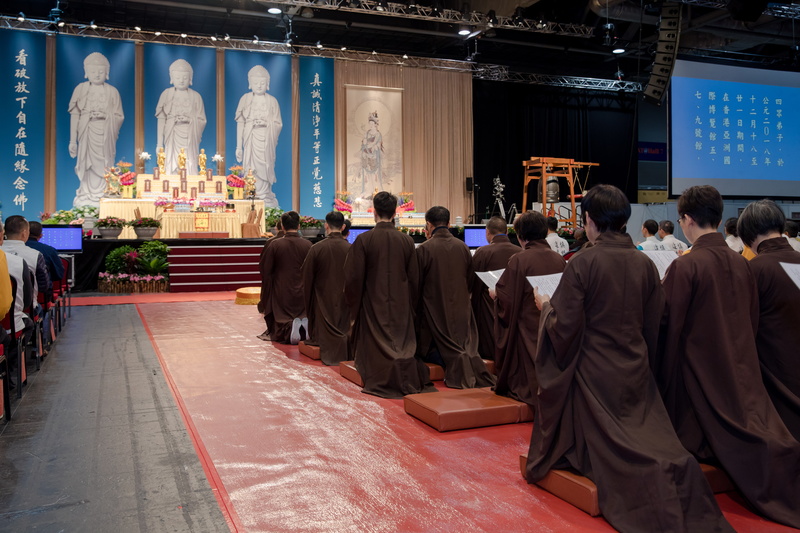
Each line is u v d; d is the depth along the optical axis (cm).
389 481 309
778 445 264
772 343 302
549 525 259
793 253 306
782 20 1794
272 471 323
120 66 1822
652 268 281
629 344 271
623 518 251
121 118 1823
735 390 276
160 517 271
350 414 427
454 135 2198
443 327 497
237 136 1922
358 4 1602
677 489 244
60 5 1788
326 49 2027
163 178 1742
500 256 488
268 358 627
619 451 258
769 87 1340
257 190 1941
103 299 1202
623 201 281
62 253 1159
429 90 2159
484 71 2138
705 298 283
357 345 504
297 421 411
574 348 278
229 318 938
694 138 1291
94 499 290
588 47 2105
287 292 719
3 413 410
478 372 482
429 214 513
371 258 489
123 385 515
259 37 2133
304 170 1997
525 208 1897
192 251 1409
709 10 1739
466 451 351
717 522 242
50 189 1766
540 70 2353
